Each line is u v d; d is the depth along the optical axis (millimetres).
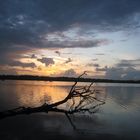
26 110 7434
